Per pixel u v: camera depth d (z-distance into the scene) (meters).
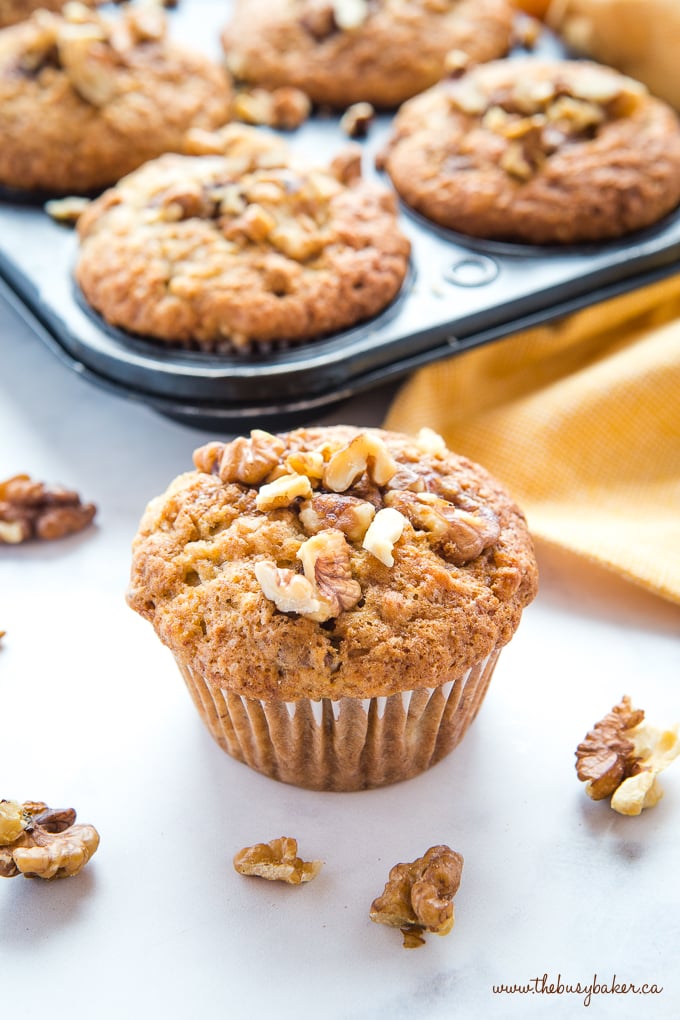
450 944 0.33
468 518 0.35
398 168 0.48
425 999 0.32
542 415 0.43
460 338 0.44
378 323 0.43
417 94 0.53
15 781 0.36
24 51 0.50
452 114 0.48
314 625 0.33
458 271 0.45
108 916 0.34
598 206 0.45
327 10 0.53
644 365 0.43
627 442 0.43
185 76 0.51
